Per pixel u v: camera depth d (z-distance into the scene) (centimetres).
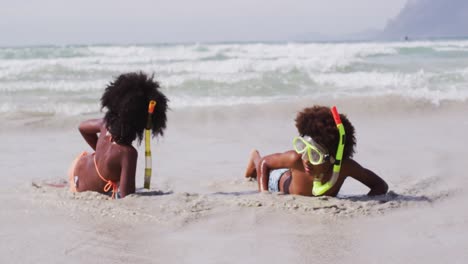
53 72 1634
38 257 343
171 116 974
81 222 414
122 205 451
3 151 751
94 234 388
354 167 494
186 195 482
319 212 444
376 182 504
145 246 367
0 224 407
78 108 1066
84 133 532
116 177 488
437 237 392
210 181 602
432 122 969
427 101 1091
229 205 458
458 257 352
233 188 571
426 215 446
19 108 1052
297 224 418
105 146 491
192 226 410
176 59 2225
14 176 605
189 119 964
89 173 498
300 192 498
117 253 353
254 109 1028
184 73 1636
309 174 486
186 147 789
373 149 764
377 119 994
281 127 926
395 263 342
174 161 707
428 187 555
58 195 487
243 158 726
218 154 748
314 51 2509
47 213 436
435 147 777
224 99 1166
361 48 2533
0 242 368
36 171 636
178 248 364
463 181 580
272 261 344
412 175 621
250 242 378
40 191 511
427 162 686
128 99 471
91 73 1645
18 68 1666
